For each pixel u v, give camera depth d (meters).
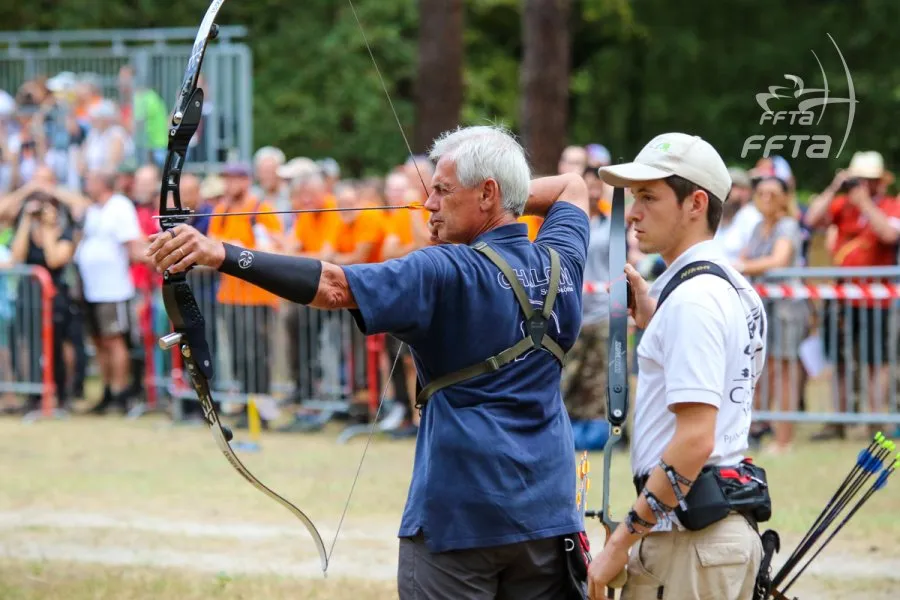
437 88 39.56
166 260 7.75
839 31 63.97
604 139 71.94
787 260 23.42
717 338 7.95
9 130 34.12
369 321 7.89
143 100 34.25
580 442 23.06
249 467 21.95
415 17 62.22
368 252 24.38
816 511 17.91
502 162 8.52
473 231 8.64
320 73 60.78
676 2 68.19
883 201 24.97
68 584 14.58
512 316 8.37
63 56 37.31
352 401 26.00
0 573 15.09
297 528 17.56
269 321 26.22
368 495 19.55
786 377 23.47
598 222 23.27
